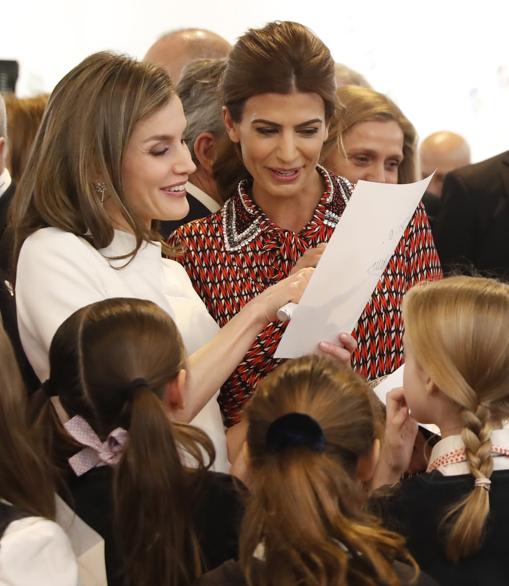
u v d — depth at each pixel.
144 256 2.97
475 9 6.36
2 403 2.33
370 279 2.98
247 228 3.32
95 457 2.50
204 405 2.81
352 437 2.25
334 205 3.37
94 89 2.82
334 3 6.55
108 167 2.83
